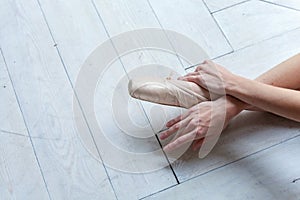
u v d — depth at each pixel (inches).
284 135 42.1
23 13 47.9
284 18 46.6
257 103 39.7
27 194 40.9
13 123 43.4
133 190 40.8
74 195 40.8
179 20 47.0
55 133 42.9
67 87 44.6
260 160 41.3
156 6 47.8
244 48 45.6
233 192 40.4
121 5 47.8
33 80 45.1
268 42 45.7
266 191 40.3
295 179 40.6
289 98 38.8
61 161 41.9
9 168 41.8
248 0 47.6
